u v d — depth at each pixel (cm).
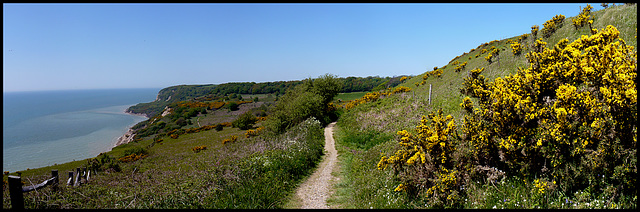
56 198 842
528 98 603
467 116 689
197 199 812
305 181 1120
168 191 864
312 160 1448
